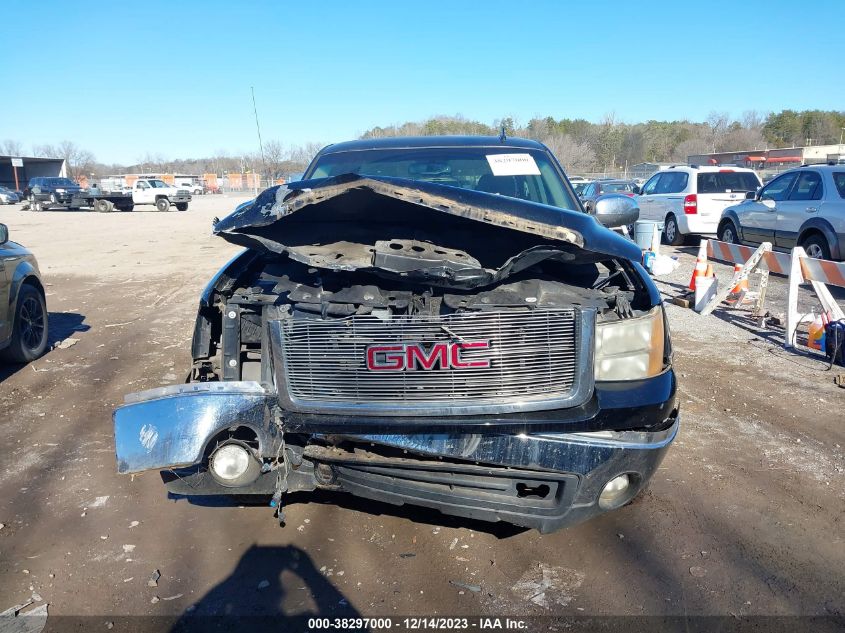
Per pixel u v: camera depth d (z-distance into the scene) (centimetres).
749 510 346
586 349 274
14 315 580
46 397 517
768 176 3186
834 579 289
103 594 280
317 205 283
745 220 1210
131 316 812
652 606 272
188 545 315
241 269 333
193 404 276
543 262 321
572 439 269
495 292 288
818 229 1023
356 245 300
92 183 4238
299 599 277
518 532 326
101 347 664
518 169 439
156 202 3569
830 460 404
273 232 306
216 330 344
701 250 818
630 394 280
